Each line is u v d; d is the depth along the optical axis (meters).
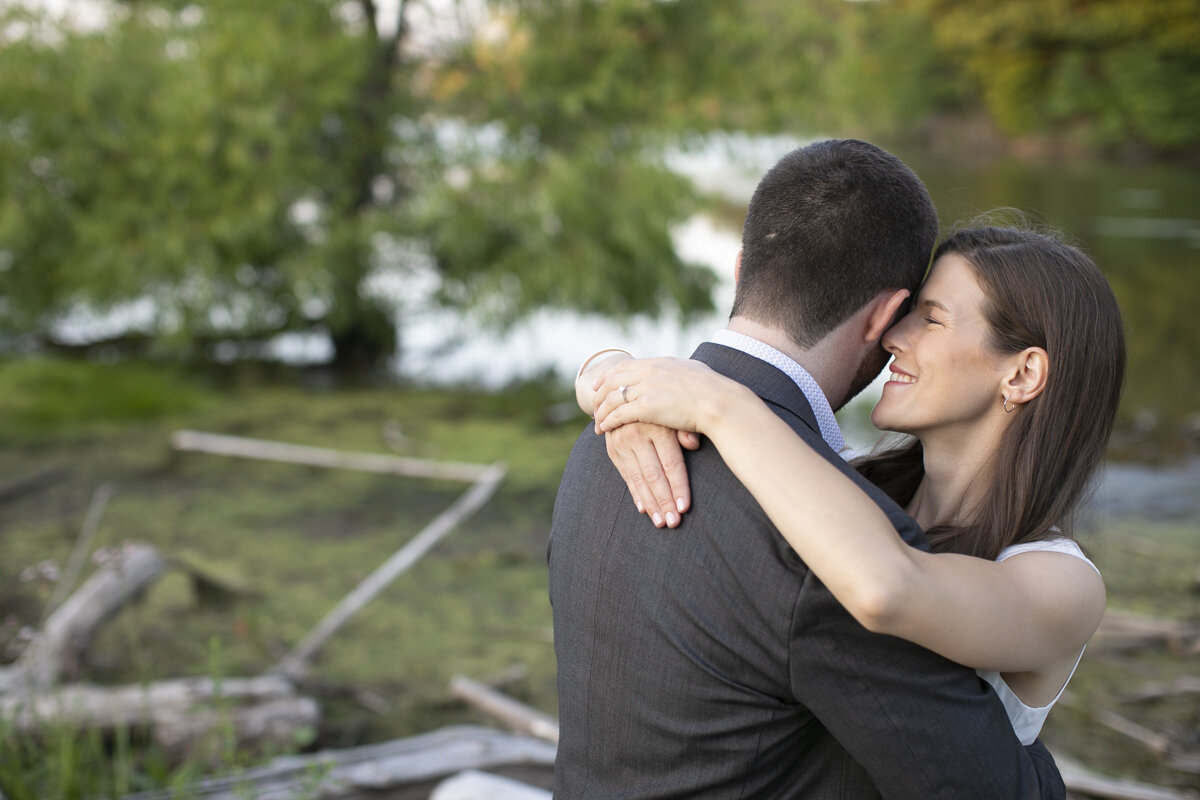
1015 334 1.30
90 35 8.86
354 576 5.07
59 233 8.97
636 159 8.69
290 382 9.07
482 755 2.95
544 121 8.92
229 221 8.51
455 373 9.42
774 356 1.17
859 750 1.04
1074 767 3.20
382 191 9.85
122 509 5.92
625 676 1.13
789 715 1.07
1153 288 12.52
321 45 8.80
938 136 39.78
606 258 8.70
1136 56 33.25
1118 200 21.16
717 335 1.23
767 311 1.18
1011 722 1.20
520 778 2.93
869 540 1.02
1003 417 1.34
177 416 7.83
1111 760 3.45
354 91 9.15
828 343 1.19
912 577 1.01
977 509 1.34
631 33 8.72
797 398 1.16
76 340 9.95
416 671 4.08
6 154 8.69
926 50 38.56
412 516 5.95
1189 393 8.69
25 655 3.48
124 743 2.73
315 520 5.84
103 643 4.19
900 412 1.37
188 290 8.88
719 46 8.82
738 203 19.27
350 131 9.31
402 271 9.73
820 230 1.15
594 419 1.28
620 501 1.16
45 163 8.92
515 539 5.60
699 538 1.09
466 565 5.20
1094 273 1.33
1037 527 1.27
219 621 4.47
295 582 4.98
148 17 9.19
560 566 1.22
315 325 9.82
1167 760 3.42
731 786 1.09
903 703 1.03
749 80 8.84
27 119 8.67
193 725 3.10
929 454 1.41
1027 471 1.28
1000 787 1.05
